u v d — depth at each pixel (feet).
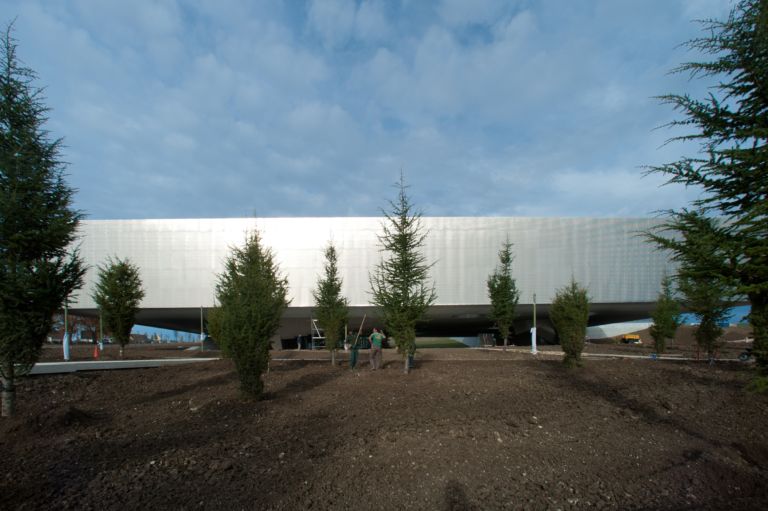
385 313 46.01
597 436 21.03
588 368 49.16
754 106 15.47
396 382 38.01
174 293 121.90
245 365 30.19
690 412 26.78
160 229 122.72
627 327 196.95
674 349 99.76
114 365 51.39
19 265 24.84
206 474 16.29
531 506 13.87
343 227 123.95
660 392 33.47
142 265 121.90
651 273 131.44
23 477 16.16
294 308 123.54
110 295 65.98
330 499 14.21
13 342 24.81
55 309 26.86
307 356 78.28
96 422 25.32
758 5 14.29
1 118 26.35
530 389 34.09
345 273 122.72
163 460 17.81
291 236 123.75
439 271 125.49
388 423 22.81
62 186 27.94
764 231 14.16
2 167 24.85
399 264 45.47
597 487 15.34
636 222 131.75
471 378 40.24
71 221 27.86
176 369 51.08
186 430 22.84
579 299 49.34
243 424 23.93
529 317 148.05
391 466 16.74
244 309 30.83
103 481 15.69
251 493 14.64
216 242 123.13
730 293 15.26
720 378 40.98
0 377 28.09
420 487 14.97
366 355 79.05
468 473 16.08
